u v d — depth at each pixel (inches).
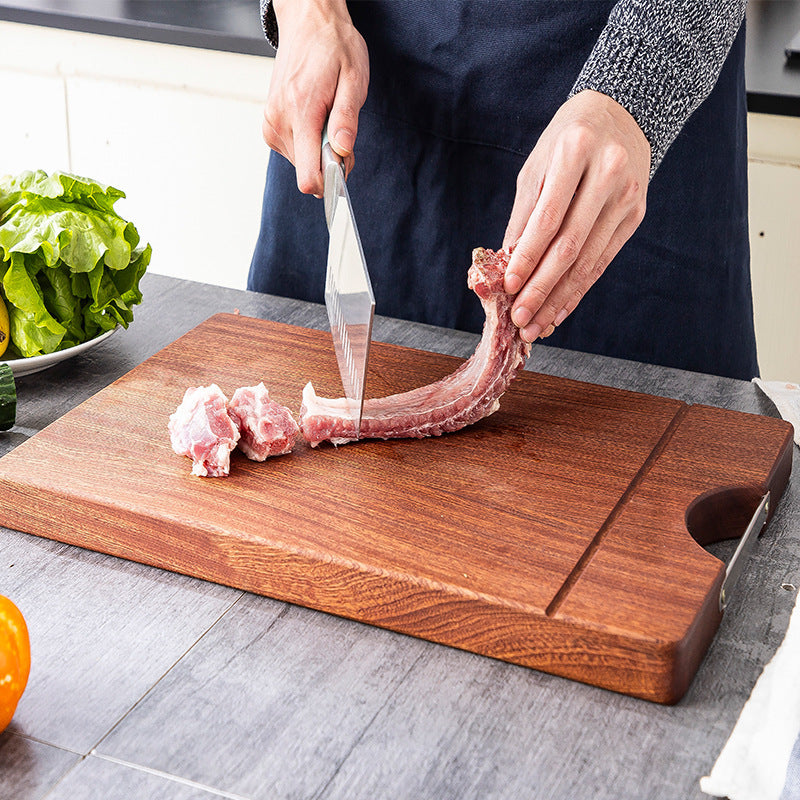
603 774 31.9
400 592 37.2
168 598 39.1
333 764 31.9
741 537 44.3
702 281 64.9
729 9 50.6
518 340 46.6
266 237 70.1
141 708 33.7
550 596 36.3
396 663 36.2
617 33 48.9
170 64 96.6
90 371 54.3
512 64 61.9
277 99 56.7
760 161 85.1
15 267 50.0
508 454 45.9
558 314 47.4
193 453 42.8
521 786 31.4
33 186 51.7
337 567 37.9
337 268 49.9
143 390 49.9
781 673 34.1
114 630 37.1
